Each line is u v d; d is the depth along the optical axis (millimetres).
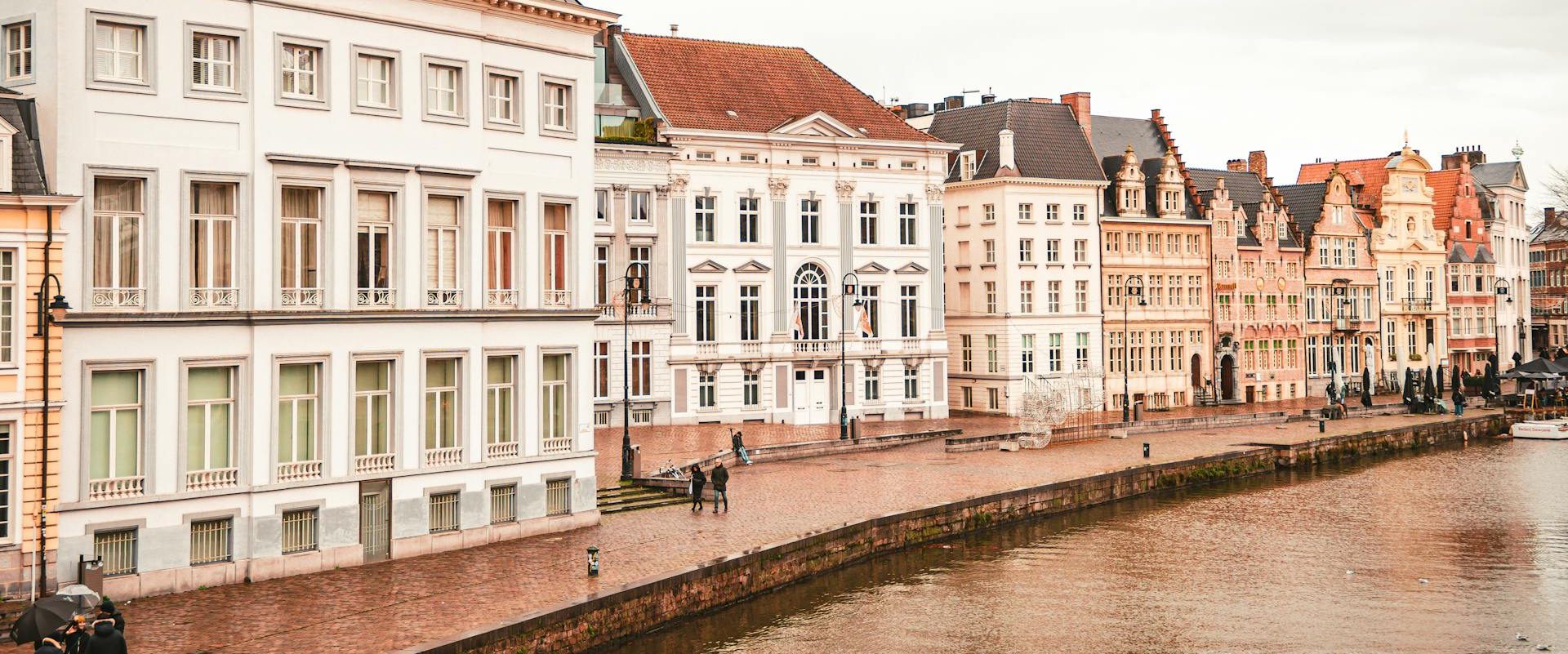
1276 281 108688
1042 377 93125
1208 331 103625
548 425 45156
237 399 37094
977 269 95375
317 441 38781
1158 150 106875
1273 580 47156
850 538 47000
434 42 41156
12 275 33344
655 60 82438
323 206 38688
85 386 34438
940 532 52094
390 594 35844
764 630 39594
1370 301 116188
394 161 40125
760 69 86000
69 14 34469
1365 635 40125
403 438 40500
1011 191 93188
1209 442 78312
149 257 35688
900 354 86938
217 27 36750
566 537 44156
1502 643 39406
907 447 73375
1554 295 153375
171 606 34500
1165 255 101312
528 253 44000
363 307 39594
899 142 85625
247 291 37125
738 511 50094
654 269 77812
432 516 41594
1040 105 98000
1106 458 69125
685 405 79562
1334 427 87312
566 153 45344
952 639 39156
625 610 36188
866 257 85500
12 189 33188
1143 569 48656
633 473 55250
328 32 38750
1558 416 102375
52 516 33781
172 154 36000
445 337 41469
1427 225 120375
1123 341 99062
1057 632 40156
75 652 26375
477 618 33094
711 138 79625
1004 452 72000
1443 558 50938
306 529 38688
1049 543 53125
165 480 35750
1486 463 79625
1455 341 122688
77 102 34531
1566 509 61938
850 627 40188
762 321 82250
